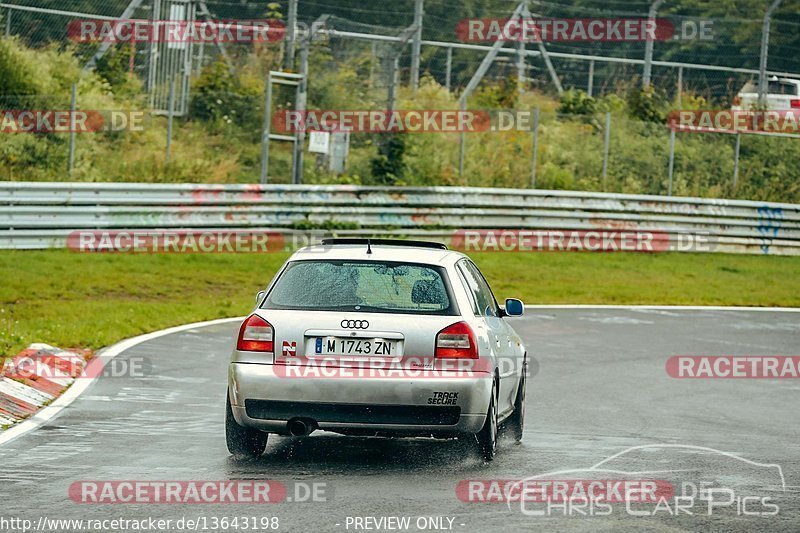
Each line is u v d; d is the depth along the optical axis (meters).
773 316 77.44
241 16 144.12
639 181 122.31
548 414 39.66
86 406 38.25
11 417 35.72
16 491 25.92
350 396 28.75
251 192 90.94
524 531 23.05
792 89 136.38
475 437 30.36
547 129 126.19
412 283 30.23
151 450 31.22
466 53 151.25
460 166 110.44
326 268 30.59
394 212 97.25
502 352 32.12
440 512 24.52
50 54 112.94
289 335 29.25
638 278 93.88
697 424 38.31
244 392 29.08
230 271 82.44
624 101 136.88
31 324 55.06
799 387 48.56
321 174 109.56
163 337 56.31
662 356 56.22
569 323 68.31
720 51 159.25
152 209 86.50
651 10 135.88
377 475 28.52
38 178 94.12
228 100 117.69
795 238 112.38
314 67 125.19
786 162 130.12
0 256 78.50
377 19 152.12
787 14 159.38
